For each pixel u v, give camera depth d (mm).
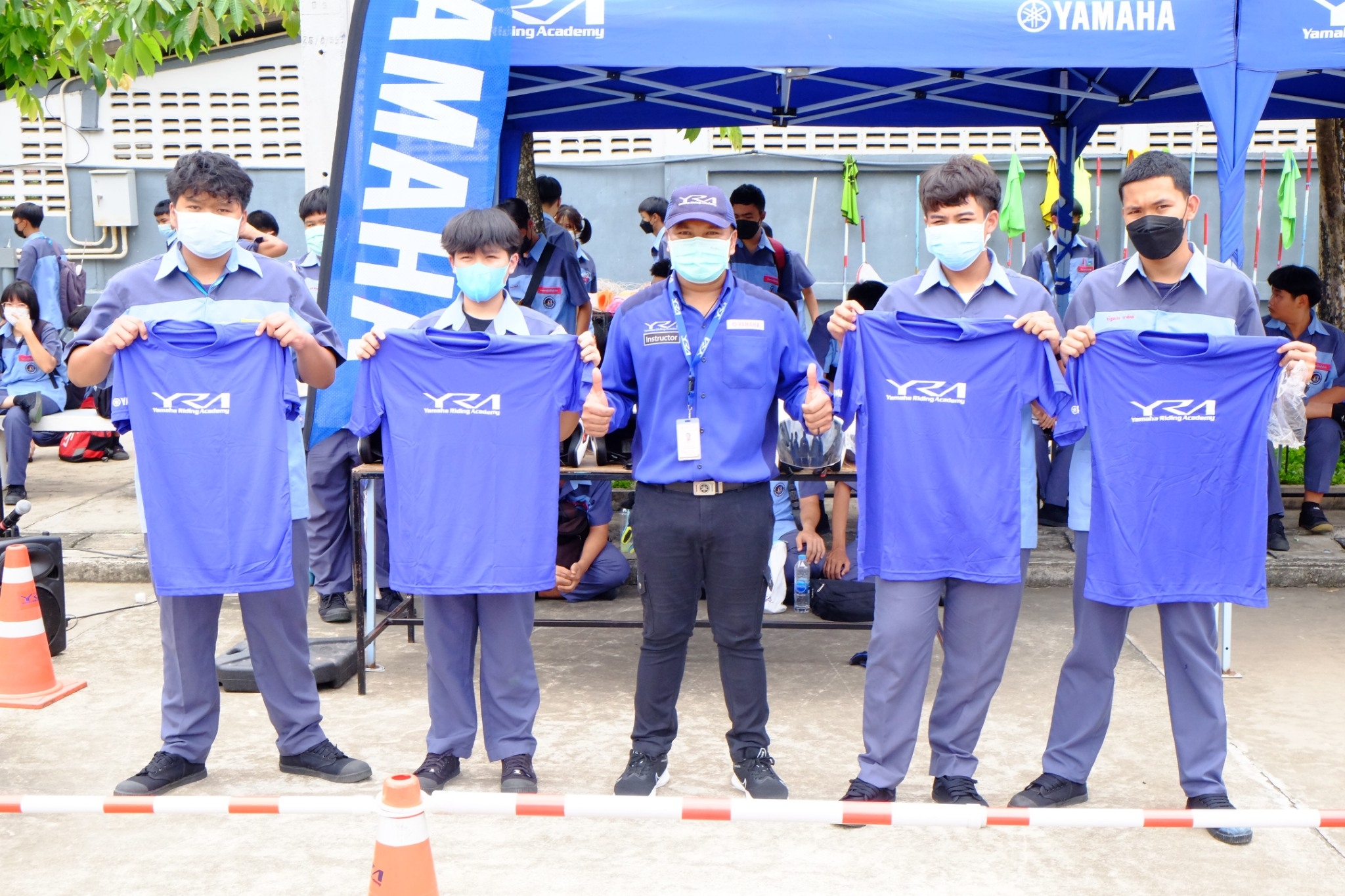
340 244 5316
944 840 3635
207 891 3301
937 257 3721
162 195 12367
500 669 3947
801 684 5129
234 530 3736
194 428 3697
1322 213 8680
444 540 3787
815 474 4574
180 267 3818
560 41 5301
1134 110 8328
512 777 3910
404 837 2777
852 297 5582
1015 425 3613
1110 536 3600
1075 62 5297
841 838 3654
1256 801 3895
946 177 3582
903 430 3615
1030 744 4410
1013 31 5281
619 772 4141
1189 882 3357
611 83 7531
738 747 3918
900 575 3637
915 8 5277
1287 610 6156
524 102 7625
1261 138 12570
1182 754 3766
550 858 3508
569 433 4078
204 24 7137
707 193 3641
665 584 3820
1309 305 7188
